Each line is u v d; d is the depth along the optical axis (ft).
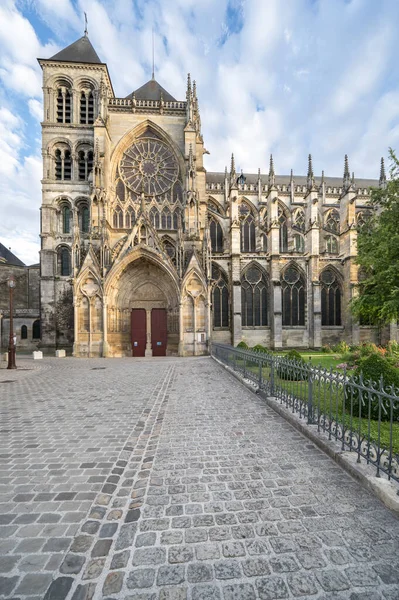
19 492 16.53
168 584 10.43
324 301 127.03
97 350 95.09
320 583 10.32
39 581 10.60
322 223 149.69
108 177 111.14
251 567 11.10
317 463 19.31
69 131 119.96
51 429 26.66
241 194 147.64
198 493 16.11
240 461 19.74
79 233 106.93
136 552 11.96
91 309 96.02
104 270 96.37
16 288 146.41
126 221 112.98
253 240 141.49
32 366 73.46
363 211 145.28
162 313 103.19
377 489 15.31
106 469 19.19
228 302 122.52
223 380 49.19
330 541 12.34
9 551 12.09
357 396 26.43
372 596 9.81
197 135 120.26
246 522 13.65
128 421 28.73
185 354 95.71
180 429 25.88
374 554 11.59
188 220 104.83
